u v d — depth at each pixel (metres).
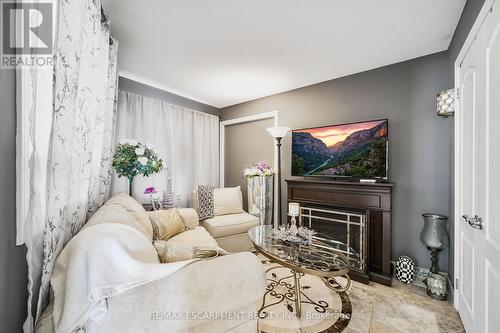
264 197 3.21
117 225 1.03
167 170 3.14
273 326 1.54
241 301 1.05
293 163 3.06
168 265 0.94
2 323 0.73
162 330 0.91
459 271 1.69
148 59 2.34
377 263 2.32
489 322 1.14
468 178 1.50
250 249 2.99
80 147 1.22
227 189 3.41
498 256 1.05
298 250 1.77
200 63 2.43
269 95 3.50
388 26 1.79
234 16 1.67
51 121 0.89
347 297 1.91
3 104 0.70
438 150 2.16
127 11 1.62
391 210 2.37
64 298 0.84
